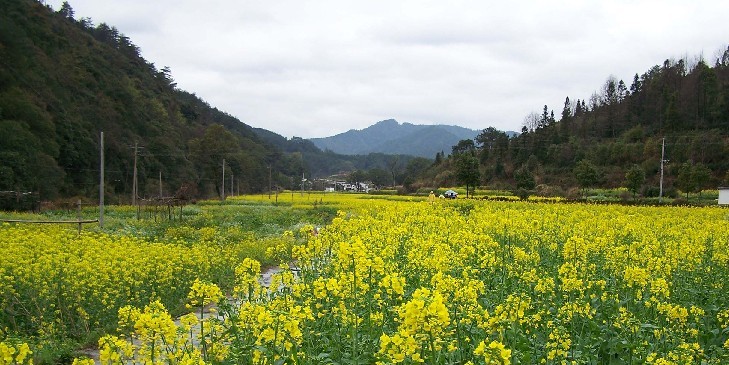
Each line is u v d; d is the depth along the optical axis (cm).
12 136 4512
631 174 5491
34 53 6069
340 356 637
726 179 6825
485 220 1795
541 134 10181
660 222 2177
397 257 1206
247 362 632
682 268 1080
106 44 10706
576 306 736
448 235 1455
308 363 581
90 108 6675
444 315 485
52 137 5319
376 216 2467
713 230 1812
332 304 775
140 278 1301
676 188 6347
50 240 1773
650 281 836
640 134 9062
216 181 9125
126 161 6769
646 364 640
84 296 1130
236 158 9581
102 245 1766
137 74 10300
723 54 11612
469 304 691
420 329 502
